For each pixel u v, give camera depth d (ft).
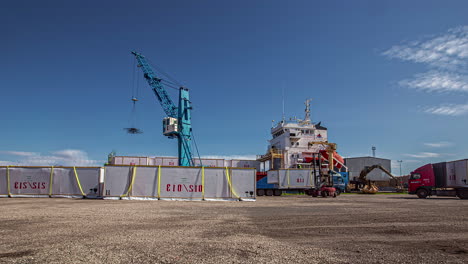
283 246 22.67
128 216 40.52
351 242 24.68
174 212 47.26
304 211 51.42
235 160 188.34
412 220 39.17
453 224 35.58
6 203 61.62
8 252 19.94
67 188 82.84
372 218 41.19
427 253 21.04
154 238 25.07
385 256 19.99
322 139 193.16
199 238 25.36
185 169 83.76
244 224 34.55
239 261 18.20
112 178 80.23
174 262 17.89
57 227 30.37
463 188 99.19
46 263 17.47
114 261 17.98
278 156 179.93
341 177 132.67
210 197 83.71
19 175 83.25
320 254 20.27
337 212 49.78
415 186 107.65
